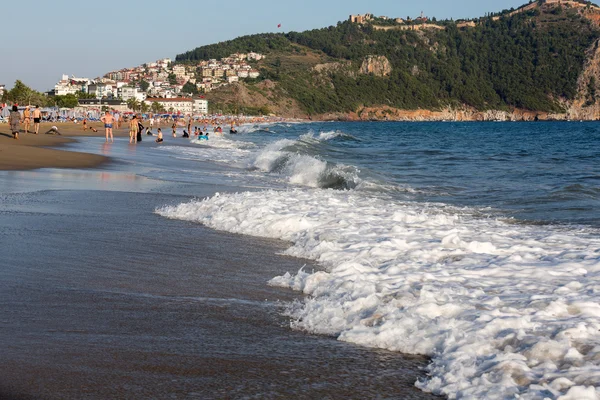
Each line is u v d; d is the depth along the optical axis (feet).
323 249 27.09
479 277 22.03
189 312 18.43
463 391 12.63
